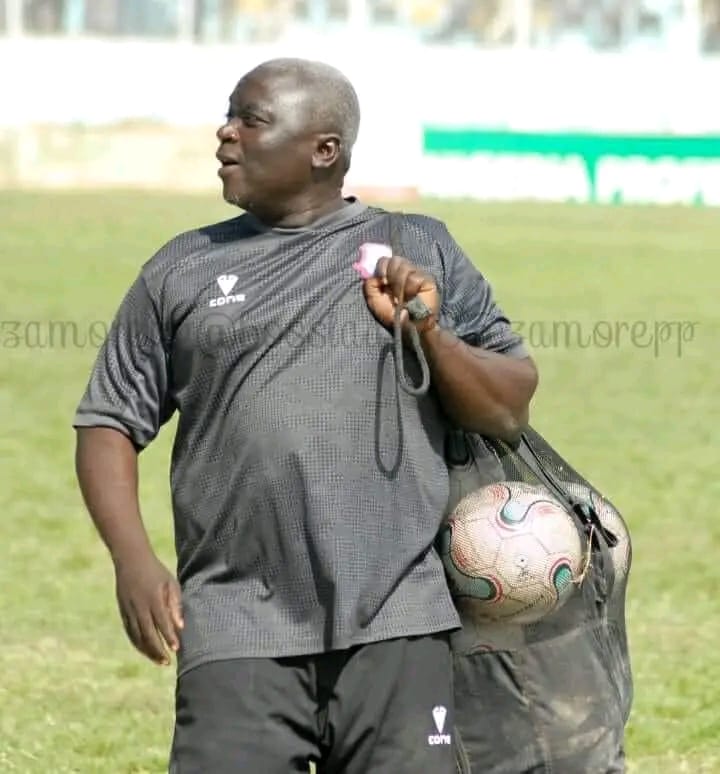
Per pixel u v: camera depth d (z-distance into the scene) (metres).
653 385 55.09
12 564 31.83
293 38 135.00
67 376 55.09
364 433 13.30
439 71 121.25
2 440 44.72
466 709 14.89
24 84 124.69
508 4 135.00
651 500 38.16
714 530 35.12
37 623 27.89
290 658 13.08
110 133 122.56
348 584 13.05
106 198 113.50
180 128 122.94
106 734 22.27
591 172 119.25
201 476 13.51
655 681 24.66
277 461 13.18
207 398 13.48
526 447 15.13
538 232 99.25
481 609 14.59
